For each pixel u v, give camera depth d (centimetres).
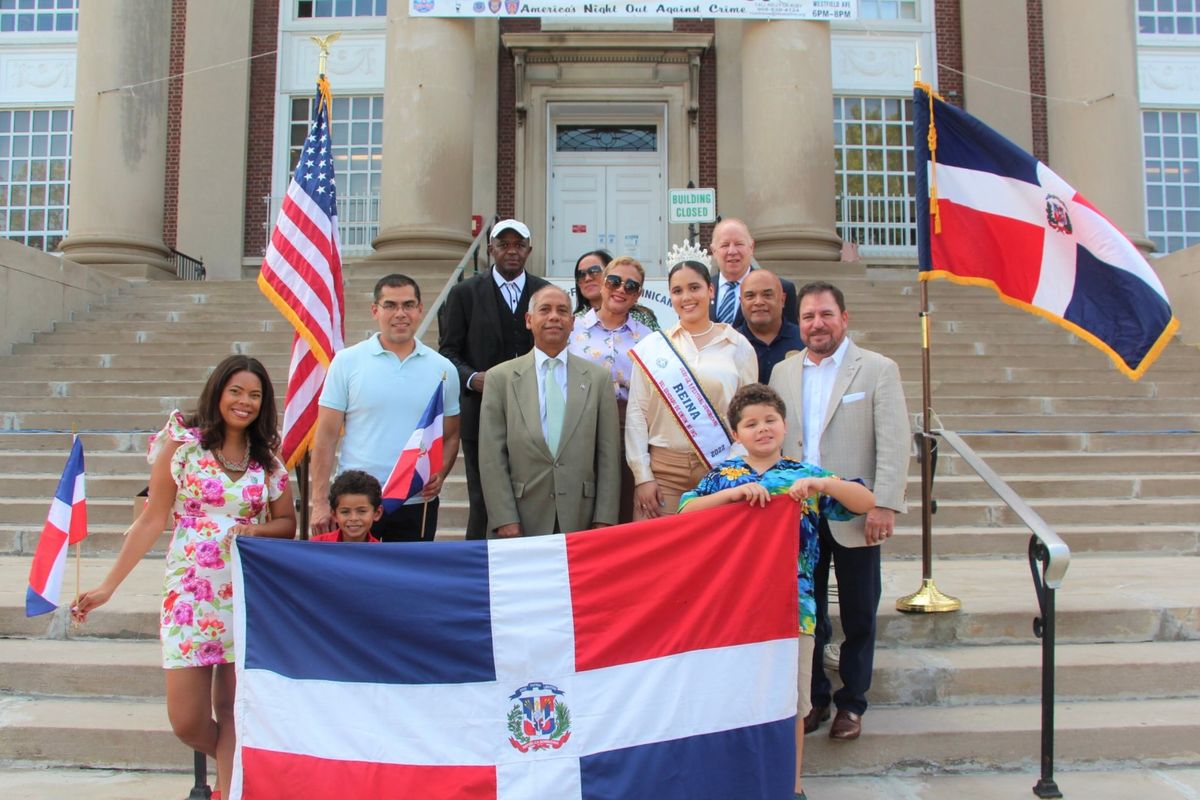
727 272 505
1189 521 664
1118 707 420
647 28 1579
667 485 391
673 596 328
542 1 1204
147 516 325
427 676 319
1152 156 1620
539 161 1557
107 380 891
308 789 307
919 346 965
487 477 394
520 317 492
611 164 1603
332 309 454
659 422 392
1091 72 1304
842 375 393
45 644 457
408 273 1159
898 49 1606
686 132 1560
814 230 1232
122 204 1292
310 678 314
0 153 1625
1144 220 1314
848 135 1602
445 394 406
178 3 1598
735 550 331
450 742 315
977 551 618
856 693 380
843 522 377
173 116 1582
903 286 1162
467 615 322
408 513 388
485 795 311
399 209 1204
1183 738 396
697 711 323
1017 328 1030
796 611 331
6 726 390
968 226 488
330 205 465
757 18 1242
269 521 343
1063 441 777
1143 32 1633
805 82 1250
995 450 769
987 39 1582
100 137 1299
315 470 389
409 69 1215
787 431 397
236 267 1549
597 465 399
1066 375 916
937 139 488
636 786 316
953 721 402
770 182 1245
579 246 1589
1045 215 477
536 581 327
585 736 319
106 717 399
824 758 384
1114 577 550
